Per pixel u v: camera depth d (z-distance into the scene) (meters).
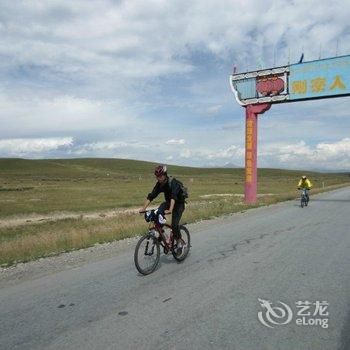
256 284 7.15
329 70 27.42
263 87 29.00
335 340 4.83
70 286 7.48
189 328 5.24
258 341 4.82
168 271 8.33
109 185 76.62
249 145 29.41
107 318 5.70
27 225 21.64
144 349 4.68
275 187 76.50
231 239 12.26
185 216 18.69
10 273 8.95
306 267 8.38
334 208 23.05
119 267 8.91
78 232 14.47
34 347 4.86
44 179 107.38
